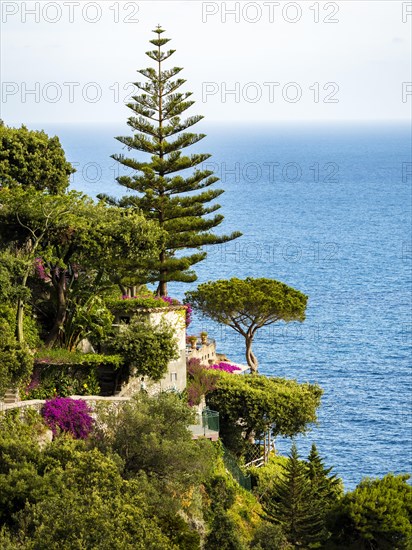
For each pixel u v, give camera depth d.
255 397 79.94
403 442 120.88
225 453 75.56
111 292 77.31
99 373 71.44
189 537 54.38
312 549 65.62
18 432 59.56
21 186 85.88
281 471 79.25
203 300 90.56
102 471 52.50
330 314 184.50
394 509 64.81
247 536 67.12
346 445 119.50
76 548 45.59
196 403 76.19
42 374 68.19
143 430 60.38
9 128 90.50
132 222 72.75
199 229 88.69
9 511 51.94
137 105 89.56
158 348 71.69
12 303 68.94
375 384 144.25
